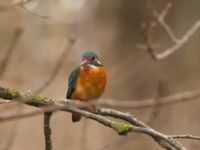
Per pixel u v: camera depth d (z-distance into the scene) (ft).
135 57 58.59
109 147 35.06
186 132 50.19
